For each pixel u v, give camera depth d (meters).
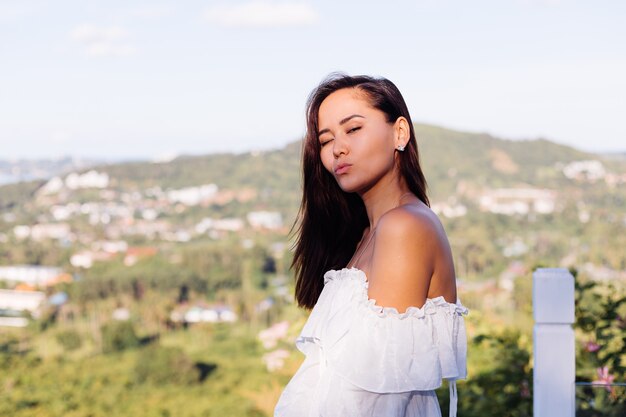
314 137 1.22
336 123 1.04
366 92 1.04
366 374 0.93
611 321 3.04
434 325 0.96
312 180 1.25
